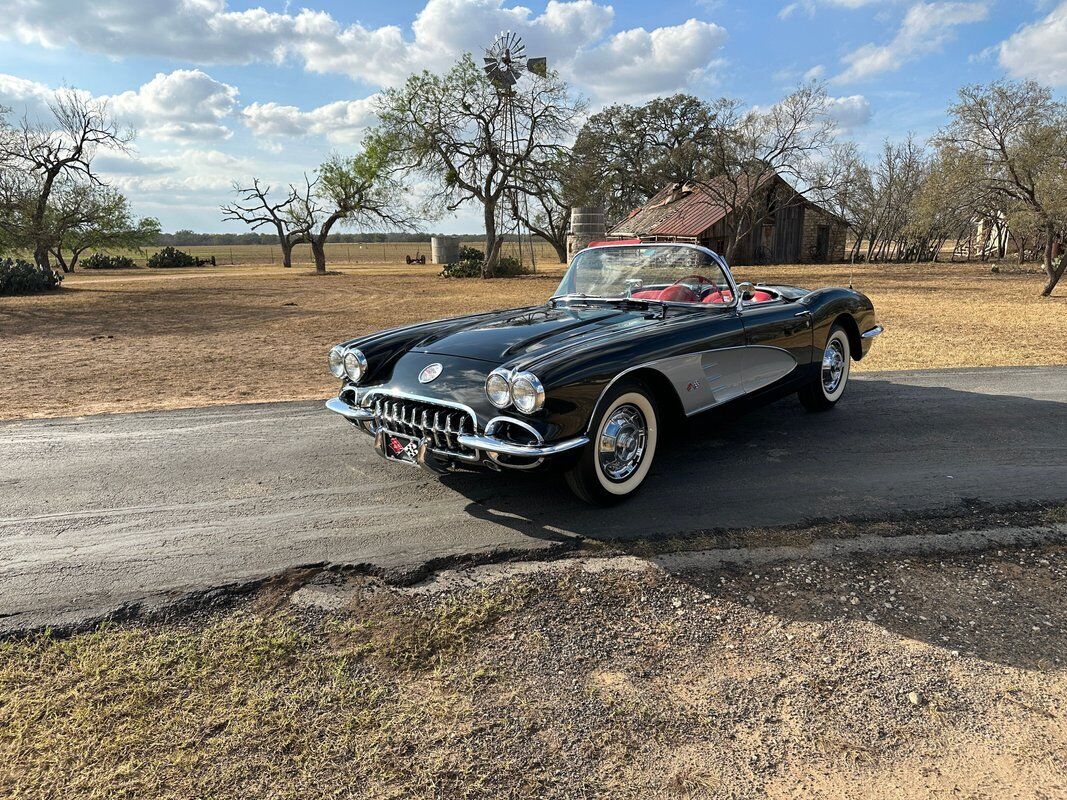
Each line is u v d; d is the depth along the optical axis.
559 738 2.18
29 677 2.48
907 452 4.91
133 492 4.28
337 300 24.02
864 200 40.31
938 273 33.75
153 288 31.48
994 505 3.93
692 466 4.63
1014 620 2.83
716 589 3.06
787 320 4.98
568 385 3.35
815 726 2.24
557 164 37.00
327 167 46.66
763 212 35.34
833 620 2.82
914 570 3.22
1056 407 6.21
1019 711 2.31
